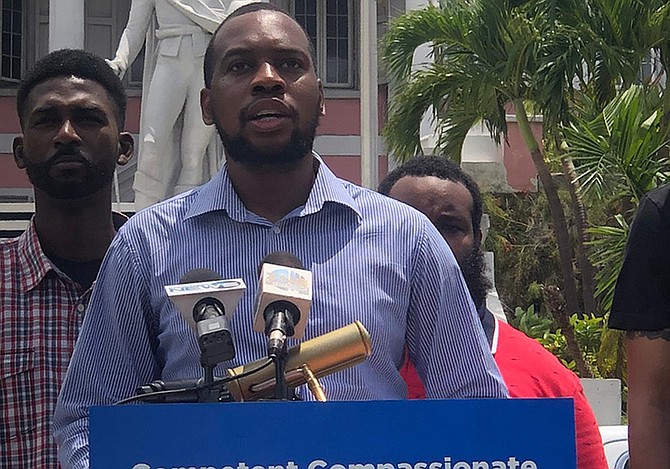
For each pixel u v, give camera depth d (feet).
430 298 10.65
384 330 10.38
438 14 47.14
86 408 10.69
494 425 7.95
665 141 39.11
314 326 10.23
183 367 10.32
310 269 10.43
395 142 49.39
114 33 73.77
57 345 13.03
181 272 10.55
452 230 14.43
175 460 7.91
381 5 62.59
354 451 7.89
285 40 10.53
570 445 7.96
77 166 13.14
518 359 13.85
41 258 13.17
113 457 7.92
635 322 11.14
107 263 10.86
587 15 44.70
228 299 9.16
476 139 55.01
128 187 61.16
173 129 41.68
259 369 8.98
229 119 10.52
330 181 10.80
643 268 11.18
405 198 14.51
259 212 10.77
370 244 10.59
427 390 10.73
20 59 73.92
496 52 46.47
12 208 51.42
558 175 56.70
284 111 10.43
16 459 12.76
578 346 36.04
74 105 13.20
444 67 47.75
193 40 41.16
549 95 44.29
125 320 10.70
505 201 55.72
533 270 55.31
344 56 75.46
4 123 72.33
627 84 44.47
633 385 11.21
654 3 44.04
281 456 7.87
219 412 7.90
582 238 47.55
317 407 7.89
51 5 53.06
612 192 35.37
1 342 13.00
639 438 11.07
